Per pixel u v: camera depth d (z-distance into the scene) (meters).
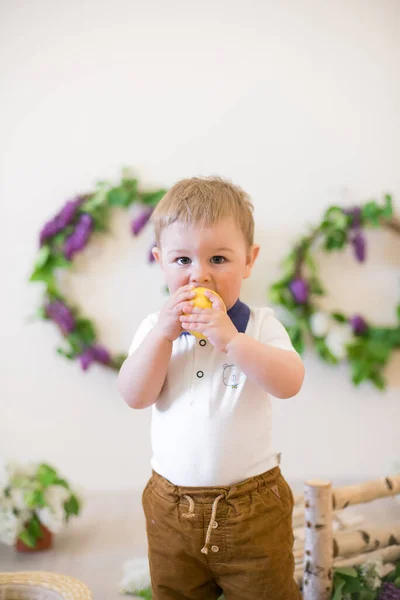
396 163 2.46
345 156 2.44
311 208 2.43
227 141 2.42
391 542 1.63
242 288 2.41
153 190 2.40
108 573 1.80
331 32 2.44
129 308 2.41
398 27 2.44
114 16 2.41
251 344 1.05
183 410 1.12
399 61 2.45
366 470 2.45
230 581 1.14
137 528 2.10
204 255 1.09
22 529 1.94
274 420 2.43
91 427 2.39
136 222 2.37
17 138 2.40
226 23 2.43
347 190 2.44
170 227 1.11
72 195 2.40
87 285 2.40
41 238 2.33
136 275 2.40
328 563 1.47
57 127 2.40
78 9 2.41
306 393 2.43
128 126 2.41
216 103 2.42
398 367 2.46
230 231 1.10
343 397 2.45
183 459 1.11
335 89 2.44
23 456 2.38
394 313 2.47
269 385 1.06
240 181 2.42
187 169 2.42
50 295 2.34
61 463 2.39
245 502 1.10
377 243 2.46
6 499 1.95
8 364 2.38
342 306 2.45
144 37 2.42
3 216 2.39
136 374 1.10
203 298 1.06
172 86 2.42
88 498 2.35
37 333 2.39
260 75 2.43
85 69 2.41
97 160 2.41
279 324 1.22
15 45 2.39
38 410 2.39
